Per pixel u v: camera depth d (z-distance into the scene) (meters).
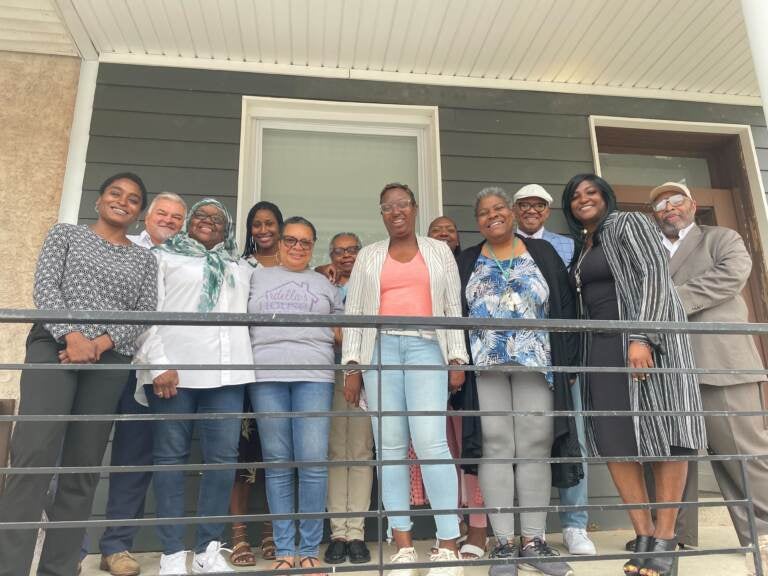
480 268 2.46
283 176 3.66
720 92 4.00
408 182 3.78
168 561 2.15
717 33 3.41
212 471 2.23
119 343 2.02
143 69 3.47
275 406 2.25
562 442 2.26
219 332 2.29
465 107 3.71
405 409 2.22
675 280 2.70
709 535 2.97
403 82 3.69
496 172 3.64
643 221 2.17
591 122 3.80
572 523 2.57
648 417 2.04
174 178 3.35
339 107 3.61
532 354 2.25
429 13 3.22
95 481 1.97
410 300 2.27
